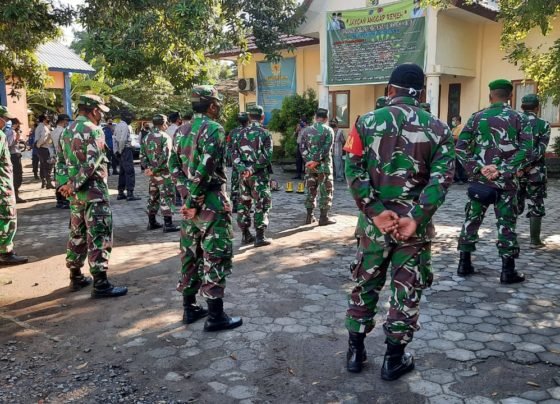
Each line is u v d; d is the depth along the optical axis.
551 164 13.55
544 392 2.96
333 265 5.65
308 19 14.56
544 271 5.25
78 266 4.96
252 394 3.02
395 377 3.13
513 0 7.46
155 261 5.95
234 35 11.38
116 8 8.34
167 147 7.36
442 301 4.44
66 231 7.76
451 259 5.73
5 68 11.15
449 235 6.91
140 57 10.73
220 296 3.89
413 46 12.95
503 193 4.75
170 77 11.27
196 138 3.68
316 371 3.28
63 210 9.65
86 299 4.73
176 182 3.90
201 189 3.68
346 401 2.92
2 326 4.11
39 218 8.87
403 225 2.75
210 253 3.82
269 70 18.48
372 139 2.90
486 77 14.48
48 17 8.35
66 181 4.68
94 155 4.50
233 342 3.73
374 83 13.79
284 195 10.99
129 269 5.64
